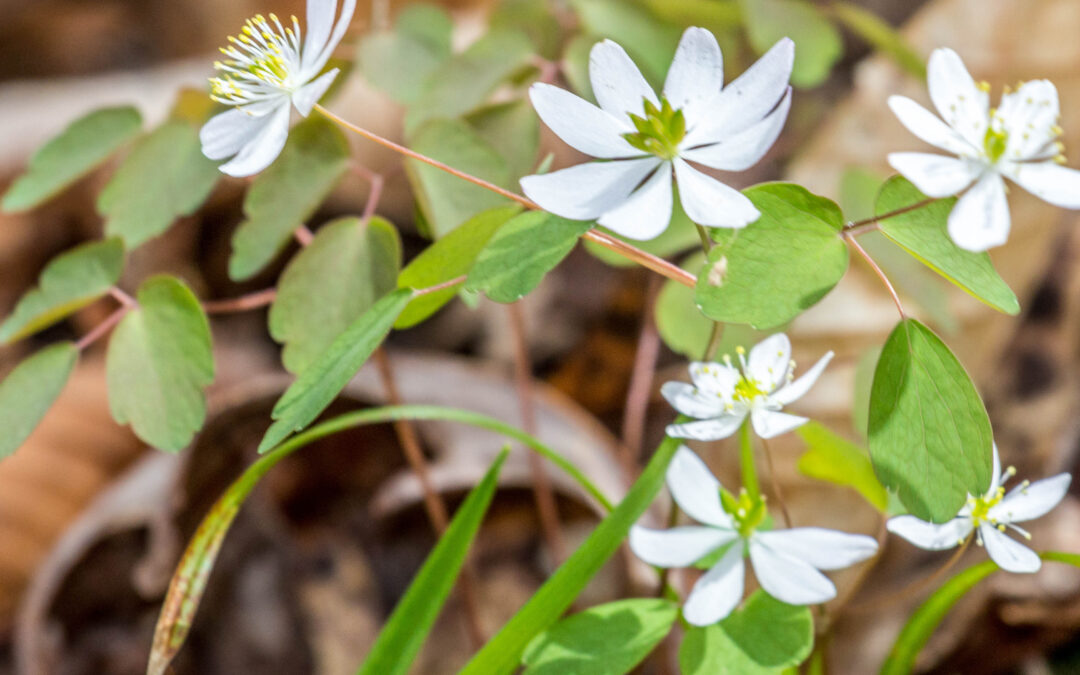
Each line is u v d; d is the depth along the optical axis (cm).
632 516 23
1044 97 22
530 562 31
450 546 24
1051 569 29
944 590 24
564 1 29
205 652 31
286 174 26
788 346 24
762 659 23
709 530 23
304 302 25
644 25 29
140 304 25
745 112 22
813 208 23
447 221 25
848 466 24
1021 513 23
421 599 24
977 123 22
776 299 22
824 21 30
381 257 25
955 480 22
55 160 27
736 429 23
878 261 29
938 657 29
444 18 29
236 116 23
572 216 22
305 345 25
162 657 24
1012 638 29
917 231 23
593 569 23
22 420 25
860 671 30
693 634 23
